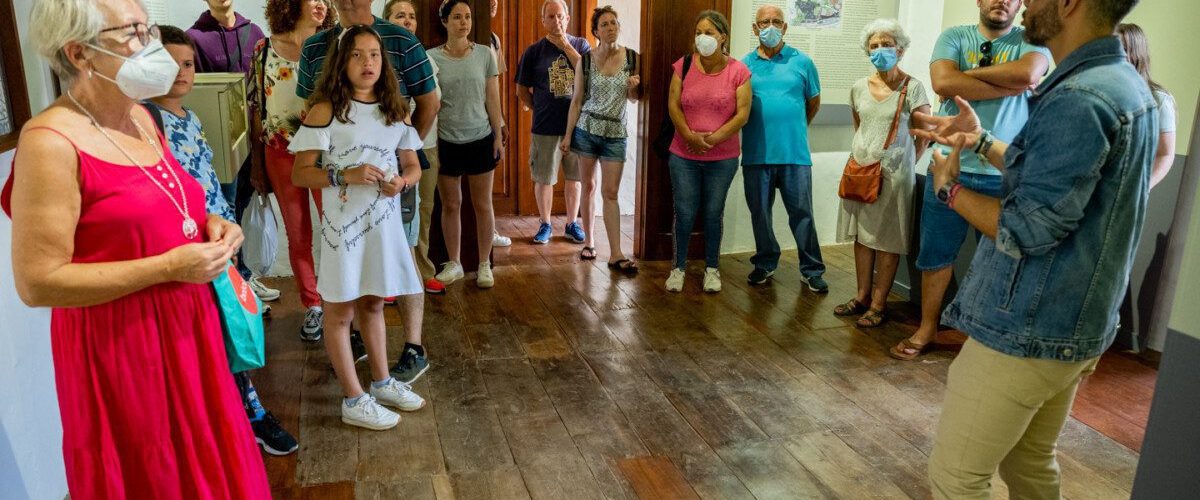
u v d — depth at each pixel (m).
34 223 1.36
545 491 2.44
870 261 4.00
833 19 4.87
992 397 1.67
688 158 4.21
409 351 3.19
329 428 2.80
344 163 2.52
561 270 4.76
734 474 2.55
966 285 1.75
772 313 4.08
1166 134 2.83
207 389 1.66
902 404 3.07
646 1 4.58
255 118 3.28
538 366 3.36
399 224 2.71
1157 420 1.71
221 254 1.56
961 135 1.77
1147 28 3.48
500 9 5.70
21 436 1.96
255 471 1.79
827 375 3.33
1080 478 2.55
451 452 2.65
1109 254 1.57
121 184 1.46
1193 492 1.65
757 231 4.48
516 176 6.08
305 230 3.42
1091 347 1.60
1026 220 1.55
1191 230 1.61
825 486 2.50
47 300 1.39
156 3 3.97
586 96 4.61
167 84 1.47
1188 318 1.62
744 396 3.12
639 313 4.04
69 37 1.36
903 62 4.89
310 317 3.55
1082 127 1.49
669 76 4.70
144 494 1.59
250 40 3.78
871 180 3.71
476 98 4.05
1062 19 1.58
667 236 4.99
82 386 1.50
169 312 1.56
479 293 4.29
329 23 3.46
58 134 1.38
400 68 2.97
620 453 2.67
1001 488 2.48
